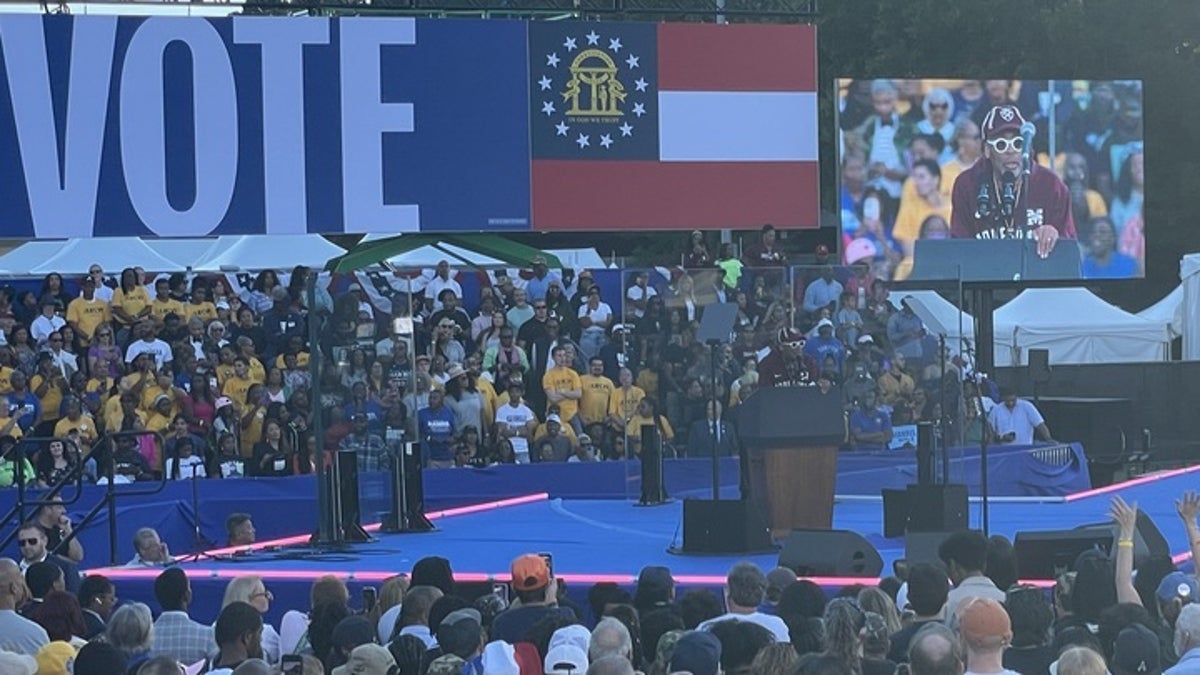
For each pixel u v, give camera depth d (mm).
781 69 47781
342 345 30281
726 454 32188
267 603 18875
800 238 79250
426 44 45375
